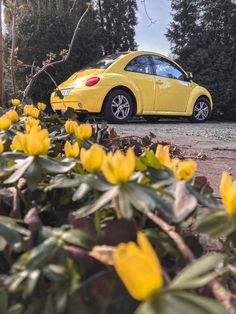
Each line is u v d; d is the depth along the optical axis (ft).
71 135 4.08
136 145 6.86
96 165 1.91
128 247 1.10
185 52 36.09
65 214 2.60
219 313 1.00
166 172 2.17
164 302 1.05
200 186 2.54
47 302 1.40
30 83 12.00
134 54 19.10
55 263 1.49
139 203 1.59
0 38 11.52
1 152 2.43
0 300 1.39
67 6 36.91
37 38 32.73
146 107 19.16
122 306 1.33
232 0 34.81
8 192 2.52
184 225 2.34
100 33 36.70
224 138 13.07
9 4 12.48
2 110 7.77
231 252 2.68
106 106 17.66
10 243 1.66
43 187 2.53
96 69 18.35
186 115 21.31
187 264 1.69
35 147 2.22
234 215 1.54
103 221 2.15
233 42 34.09
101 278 1.35
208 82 33.45
